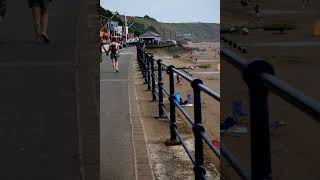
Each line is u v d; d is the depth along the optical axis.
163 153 6.38
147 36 110.25
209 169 6.04
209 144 3.76
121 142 6.93
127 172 5.41
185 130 8.34
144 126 8.27
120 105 10.93
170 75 7.08
